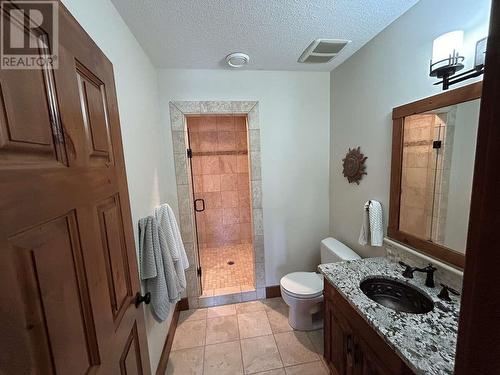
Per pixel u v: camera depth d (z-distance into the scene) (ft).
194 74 6.66
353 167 6.26
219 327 6.66
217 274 9.46
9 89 1.36
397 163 4.72
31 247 1.45
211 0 3.88
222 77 6.80
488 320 1.23
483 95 1.20
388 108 4.99
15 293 1.33
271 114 7.19
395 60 4.70
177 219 7.14
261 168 7.37
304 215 7.82
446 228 3.84
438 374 2.38
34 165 1.51
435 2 3.81
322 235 8.02
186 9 4.08
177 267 5.46
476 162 1.25
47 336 1.55
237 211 12.28
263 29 4.80
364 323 3.53
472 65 3.35
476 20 3.26
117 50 3.94
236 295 7.79
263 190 7.48
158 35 4.84
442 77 3.53
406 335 2.91
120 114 3.90
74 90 2.03
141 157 4.81
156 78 6.49
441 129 3.82
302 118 7.37
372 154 5.58
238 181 12.06
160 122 6.64
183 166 6.95
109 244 2.60
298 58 6.23
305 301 6.08
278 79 7.09
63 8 1.93
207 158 11.68
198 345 6.04
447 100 3.63
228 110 6.93
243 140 11.80
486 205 1.20
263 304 7.68
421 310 3.76
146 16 4.20
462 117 3.49
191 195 7.25
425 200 4.18
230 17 4.36
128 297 3.10
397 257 4.90
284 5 4.09
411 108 4.30
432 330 2.98
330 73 7.29
